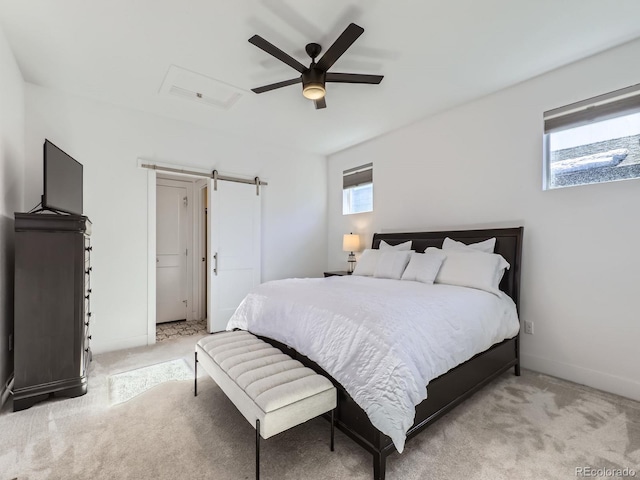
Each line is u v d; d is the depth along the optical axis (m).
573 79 2.51
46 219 2.16
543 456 1.59
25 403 2.04
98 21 2.02
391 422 1.38
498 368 2.36
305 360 1.98
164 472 1.48
